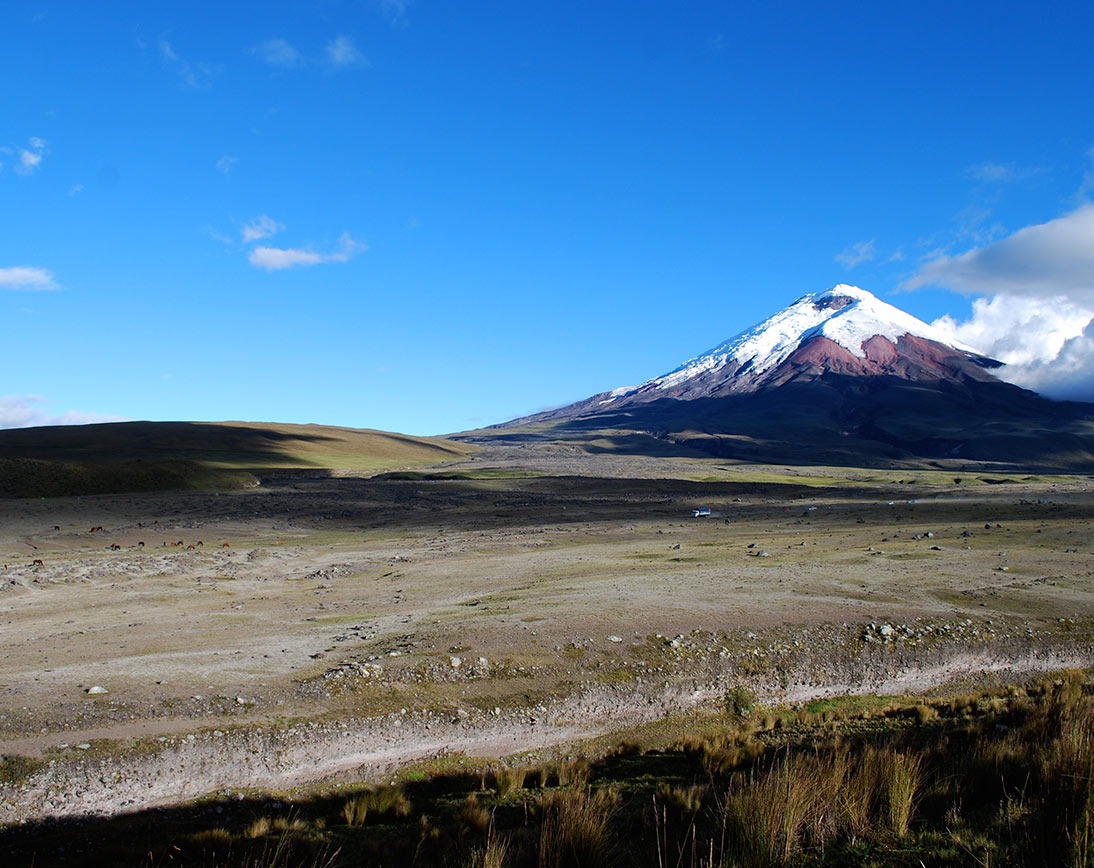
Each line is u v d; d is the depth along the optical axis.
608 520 74.62
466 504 91.19
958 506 76.25
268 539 63.88
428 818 15.04
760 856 8.84
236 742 18.94
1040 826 8.19
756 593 33.62
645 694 23.52
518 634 26.95
